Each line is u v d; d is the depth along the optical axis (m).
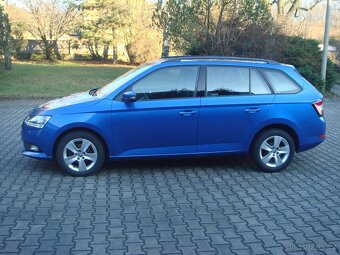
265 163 6.89
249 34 17.19
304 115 6.89
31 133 6.48
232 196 5.82
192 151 6.66
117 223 4.88
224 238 4.53
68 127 6.37
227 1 16.89
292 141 6.92
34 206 5.37
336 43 32.62
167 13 17.86
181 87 6.62
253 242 4.44
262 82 6.86
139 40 35.28
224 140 6.72
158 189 6.06
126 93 6.37
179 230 4.71
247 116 6.71
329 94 18.75
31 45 37.97
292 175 6.84
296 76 7.05
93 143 6.48
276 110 6.79
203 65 6.73
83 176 6.54
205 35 17.38
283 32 18.31
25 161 7.41
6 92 17.02
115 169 6.96
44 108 6.66
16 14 36.09
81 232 4.63
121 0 35.97
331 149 8.73
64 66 31.16
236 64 6.84
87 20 37.38
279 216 5.14
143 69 6.73
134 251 4.21
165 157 6.62
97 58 39.75
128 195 5.80
